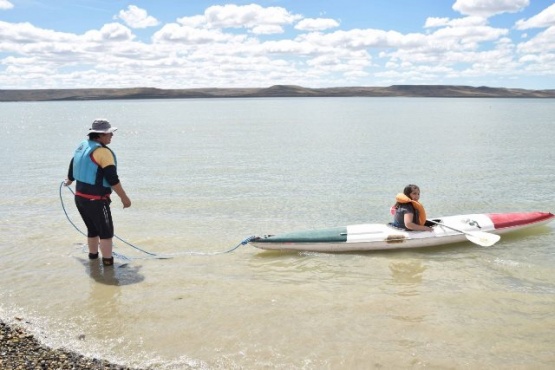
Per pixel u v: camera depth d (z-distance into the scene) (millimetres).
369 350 4379
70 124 45969
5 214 9703
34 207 10375
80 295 5656
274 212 10133
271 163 17422
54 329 4816
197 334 4703
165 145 24188
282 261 7047
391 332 4719
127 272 6465
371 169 15945
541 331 4723
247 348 4434
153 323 4941
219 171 15547
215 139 27656
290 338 4613
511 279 6207
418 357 4254
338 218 9688
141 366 4145
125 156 19547
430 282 6117
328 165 16891
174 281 6133
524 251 7488
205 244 7863
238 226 9016
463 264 6863
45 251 7320
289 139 27328
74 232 8398
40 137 29312
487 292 5727
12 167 16219
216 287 5934
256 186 12977
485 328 4789
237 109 97000
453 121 45875
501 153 19766
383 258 7188
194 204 10773
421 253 7430
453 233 7836
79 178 6316
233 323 4926
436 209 10508
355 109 91188
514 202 11055
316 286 5980
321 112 76062
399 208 7965
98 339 4613
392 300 5504
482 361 4180
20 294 5684
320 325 4875
